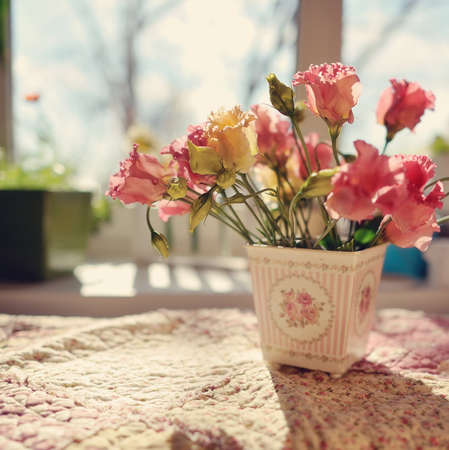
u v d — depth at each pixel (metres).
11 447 0.33
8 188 0.85
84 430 0.35
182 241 1.14
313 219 0.65
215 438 0.34
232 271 1.06
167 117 1.99
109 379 0.43
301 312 0.45
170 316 0.59
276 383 0.41
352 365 0.47
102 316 0.80
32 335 0.54
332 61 0.74
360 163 0.36
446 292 0.85
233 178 0.39
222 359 0.49
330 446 0.34
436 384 0.43
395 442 0.34
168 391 0.41
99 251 1.22
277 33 1.73
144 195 0.40
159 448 0.34
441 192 0.40
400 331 0.58
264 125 0.46
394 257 0.99
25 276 0.84
